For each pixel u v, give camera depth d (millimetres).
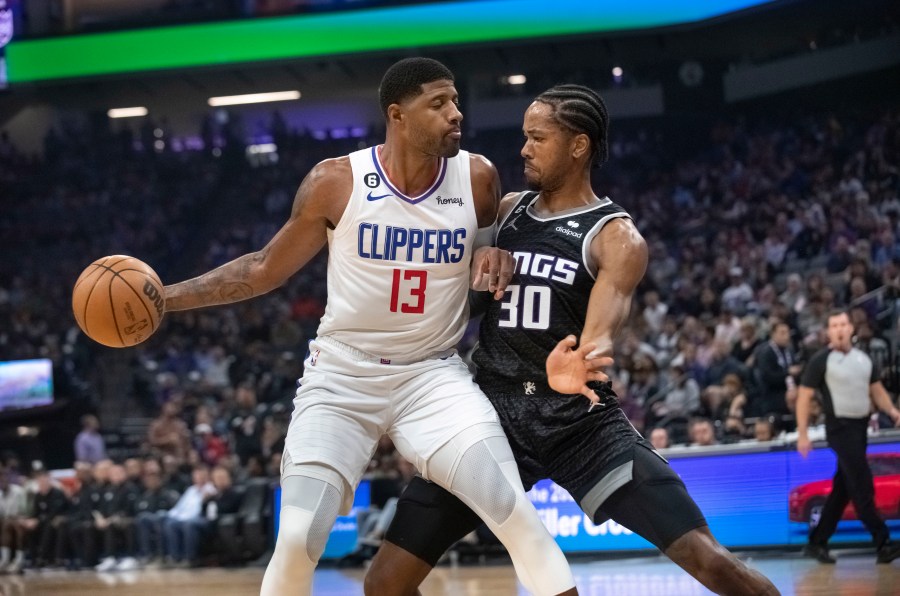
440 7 32750
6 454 24797
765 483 13812
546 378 5508
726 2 30188
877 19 31281
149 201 38906
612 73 36250
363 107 39938
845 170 29031
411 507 5707
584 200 5668
